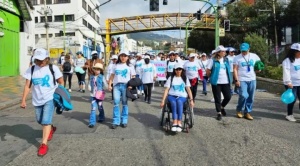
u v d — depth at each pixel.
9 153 5.57
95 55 9.98
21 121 8.24
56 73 5.88
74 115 9.12
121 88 7.47
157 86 18.22
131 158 5.28
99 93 7.68
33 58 5.63
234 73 8.48
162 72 17.38
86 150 5.71
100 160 5.18
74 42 46.38
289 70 8.06
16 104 11.34
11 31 23.02
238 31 43.16
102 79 7.78
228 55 12.27
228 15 41.50
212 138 6.50
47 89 5.69
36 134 6.86
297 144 6.05
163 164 4.99
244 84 8.34
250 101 8.42
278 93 14.38
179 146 5.95
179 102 6.84
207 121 8.16
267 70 19.09
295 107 10.27
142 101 12.20
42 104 5.65
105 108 10.50
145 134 6.82
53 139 6.42
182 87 6.97
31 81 5.71
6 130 7.22
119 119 7.48
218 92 8.38
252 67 8.35
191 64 10.75
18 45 24.12
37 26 52.09
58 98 5.79
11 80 19.39
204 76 13.91
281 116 8.84
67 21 52.97
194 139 6.43
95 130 7.20
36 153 5.56
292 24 36.53
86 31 57.22
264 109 9.98
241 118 8.56
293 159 5.20
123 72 7.44
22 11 24.17
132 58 14.38
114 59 9.29
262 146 5.93
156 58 17.95
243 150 5.69
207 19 52.94
